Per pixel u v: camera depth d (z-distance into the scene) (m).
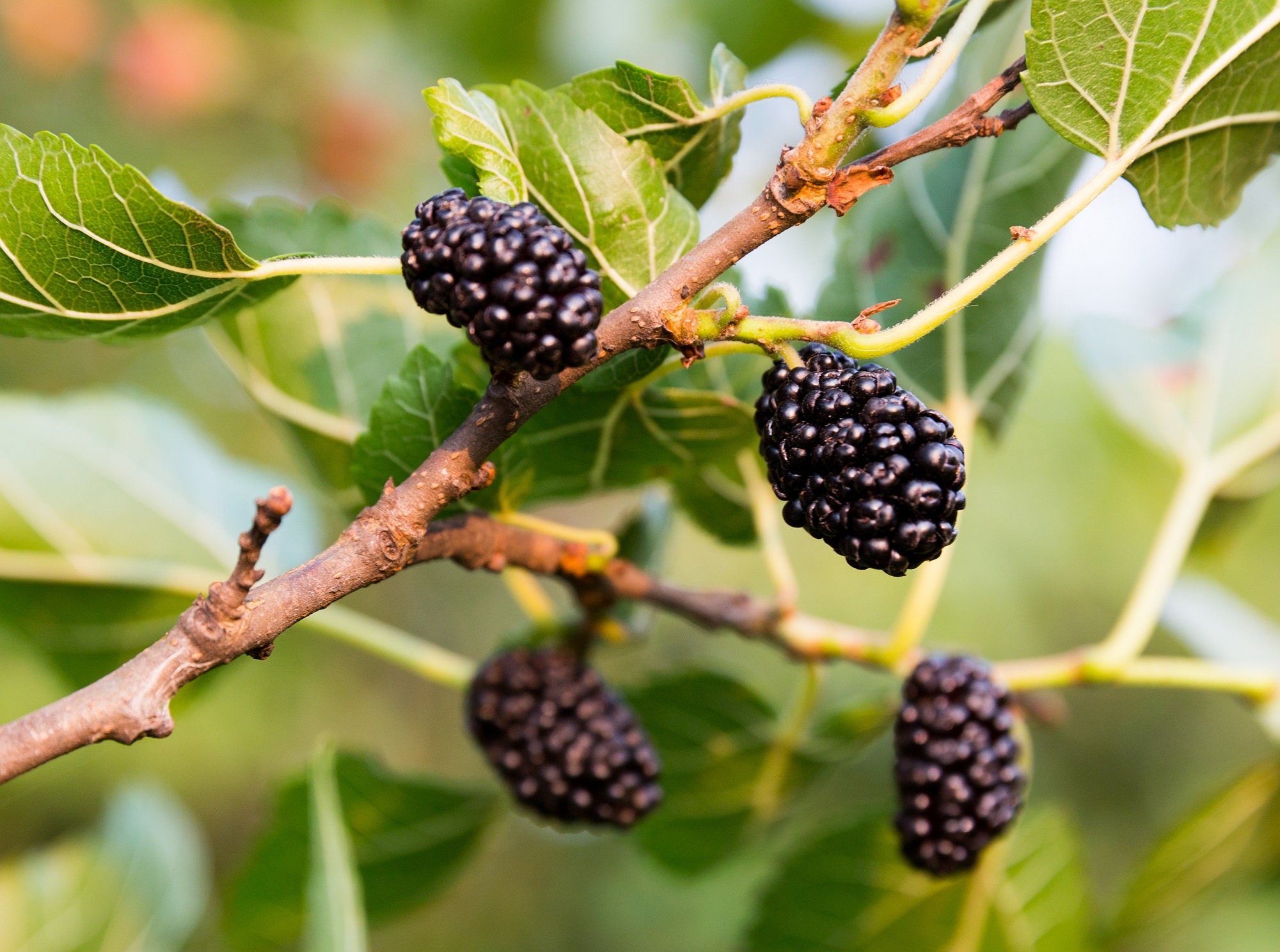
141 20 0.56
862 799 0.92
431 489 0.27
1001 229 0.33
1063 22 0.28
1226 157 0.29
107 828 0.37
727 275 0.31
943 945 0.35
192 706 0.34
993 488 0.72
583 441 0.31
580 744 0.31
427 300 0.27
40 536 0.33
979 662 0.32
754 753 0.34
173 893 0.37
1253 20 0.28
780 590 0.33
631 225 0.29
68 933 0.36
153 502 0.34
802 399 0.28
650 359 0.29
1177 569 0.33
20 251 0.28
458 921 1.02
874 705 0.34
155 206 0.28
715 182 0.30
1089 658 0.33
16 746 0.26
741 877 0.90
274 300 0.32
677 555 0.89
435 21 0.52
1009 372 0.33
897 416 0.28
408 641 0.34
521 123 0.29
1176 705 1.08
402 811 0.34
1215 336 0.36
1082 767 1.07
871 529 0.28
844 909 0.35
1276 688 0.33
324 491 0.33
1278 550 0.78
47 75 0.56
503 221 0.27
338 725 0.89
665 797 0.34
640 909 0.95
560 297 0.27
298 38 0.57
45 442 0.34
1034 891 0.35
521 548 0.31
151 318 0.29
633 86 0.29
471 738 0.32
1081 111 0.29
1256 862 0.37
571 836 1.07
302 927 0.35
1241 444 0.36
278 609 0.27
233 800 0.86
